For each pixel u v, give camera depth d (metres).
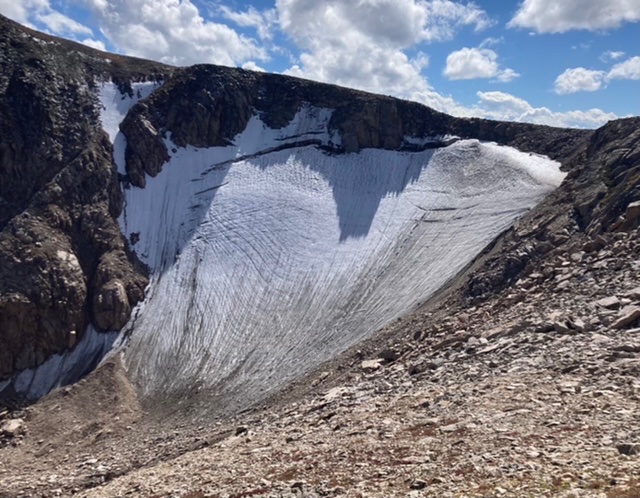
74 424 50.44
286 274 69.69
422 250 68.38
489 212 71.06
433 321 44.94
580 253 36.88
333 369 43.91
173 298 67.12
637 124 57.47
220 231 77.25
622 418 14.31
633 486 9.80
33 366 59.56
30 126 80.50
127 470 35.75
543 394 17.73
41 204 71.62
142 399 53.12
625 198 43.69
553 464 12.08
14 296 60.16
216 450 25.69
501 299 37.62
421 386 24.14
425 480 13.07
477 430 15.87
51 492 34.91
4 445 48.75
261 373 52.91
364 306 60.41
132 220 77.62
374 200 83.06
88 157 79.06
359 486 13.89
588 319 24.44
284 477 16.72
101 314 63.66
